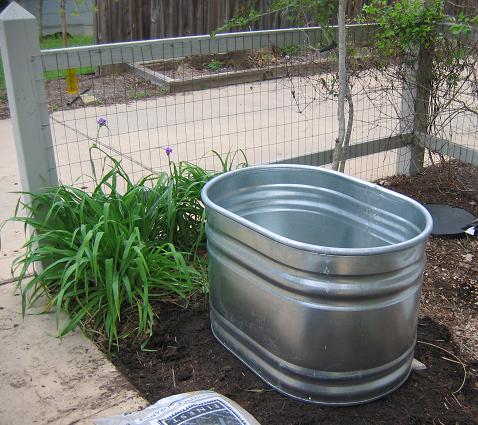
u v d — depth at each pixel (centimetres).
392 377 259
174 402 234
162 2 920
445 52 460
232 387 268
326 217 294
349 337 239
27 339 301
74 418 249
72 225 338
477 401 265
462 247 403
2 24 304
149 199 356
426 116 500
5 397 262
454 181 508
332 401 253
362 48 471
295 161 460
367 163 559
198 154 580
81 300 321
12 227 427
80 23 1248
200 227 363
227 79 806
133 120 683
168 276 329
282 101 743
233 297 273
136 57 361
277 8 432
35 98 324
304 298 235
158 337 303
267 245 240
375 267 227
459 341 308
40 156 335
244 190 300
